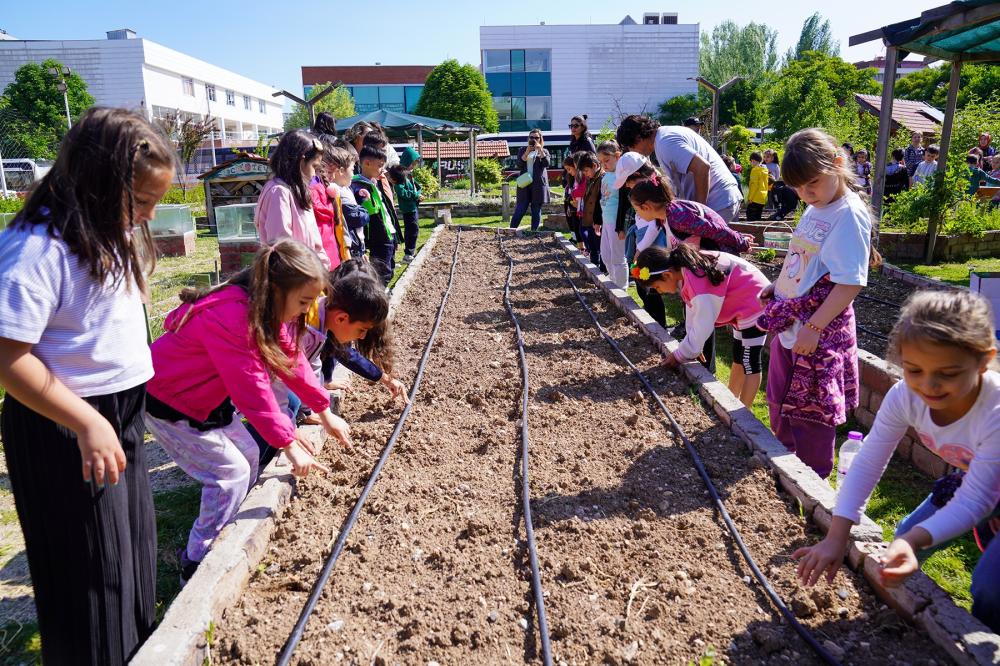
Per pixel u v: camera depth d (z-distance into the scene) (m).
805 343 3.33
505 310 7.40
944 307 1.96
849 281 3.17
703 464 3.64
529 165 14.16
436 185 23.78
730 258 4.49
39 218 1.95
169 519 3.63
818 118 32.88
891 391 2.40
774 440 3.72
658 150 5.90
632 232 8.08
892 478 4.12
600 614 2.59
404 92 62.06
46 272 1.90
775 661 2.35
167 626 2.31
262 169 17.52
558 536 3.07
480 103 44.22
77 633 2.22
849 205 3.22
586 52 51.50
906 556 2.02
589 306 7.33
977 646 2.18
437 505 3.34
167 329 2.83
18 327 1.84
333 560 2.86
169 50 45.94
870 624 2.48
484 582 2.77
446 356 5.73
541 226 16.80
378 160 8.17
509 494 3.45
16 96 34.25
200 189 24.09
